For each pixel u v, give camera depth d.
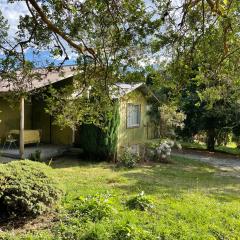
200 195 9.69
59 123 6.59
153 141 17.20
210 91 7.71
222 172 14.30
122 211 7.46
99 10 4.57
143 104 17.47
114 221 6.71
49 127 16.25
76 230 6.33
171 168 14.36
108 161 14.29
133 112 16.64
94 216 6.92
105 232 6.11
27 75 5.34
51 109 6.45
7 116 14.71
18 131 13.84
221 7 4.31
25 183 7.02
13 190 6.79
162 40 4.91
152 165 14.73
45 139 16.39
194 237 6.33
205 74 6.39
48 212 7.21
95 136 14.23
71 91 6.22
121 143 15.62
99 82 5.57
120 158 14.38
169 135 19.23
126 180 11.15
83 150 14.72
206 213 7.68
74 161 14.09
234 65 6.05
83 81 5.66
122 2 4.57
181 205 8.31
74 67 6.23
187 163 15.98
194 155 18.84
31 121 16.53
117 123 14.40
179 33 4.92
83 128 14.53
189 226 6.91
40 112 16.38
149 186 10.46
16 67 5.05
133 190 9.82
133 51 5.02
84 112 6.35
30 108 16.39
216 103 18.25
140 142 17.16
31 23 4.69
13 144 14.63
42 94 6.55
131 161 13.88
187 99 18.81
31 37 4.79
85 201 7.68
